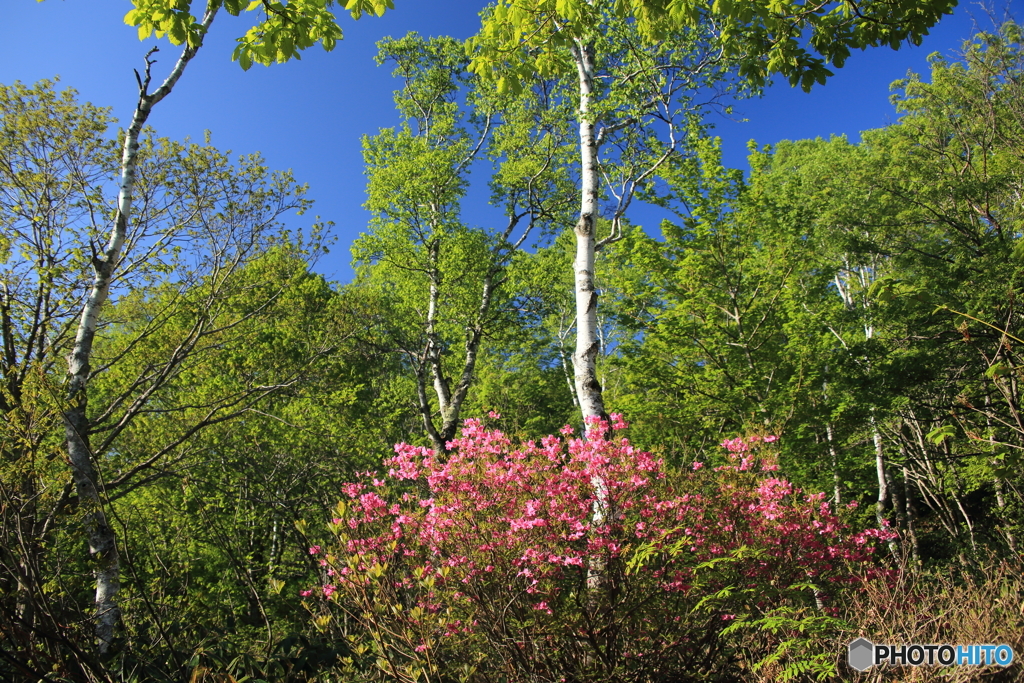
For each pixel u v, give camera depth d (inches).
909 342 395.9
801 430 318.7
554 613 125.2
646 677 125.6
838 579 167.8
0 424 153.6
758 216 373.4
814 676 128.6
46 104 278.8
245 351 426.9
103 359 320.5
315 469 395.2
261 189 329.4
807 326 362.6
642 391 383.6
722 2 139.7
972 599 159.5
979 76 515.5
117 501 319.6
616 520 142.3
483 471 146.7
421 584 127.0
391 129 550.9
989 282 359.3
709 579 132.6
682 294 390.0
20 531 110.3
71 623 119.4
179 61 264.7
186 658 143.4
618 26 283.4
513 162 501.7
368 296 498.9
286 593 265.4
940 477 378.9
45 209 277.0
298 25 129.1
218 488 359.6
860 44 147.5
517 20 152.0
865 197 554.6
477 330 516.1
